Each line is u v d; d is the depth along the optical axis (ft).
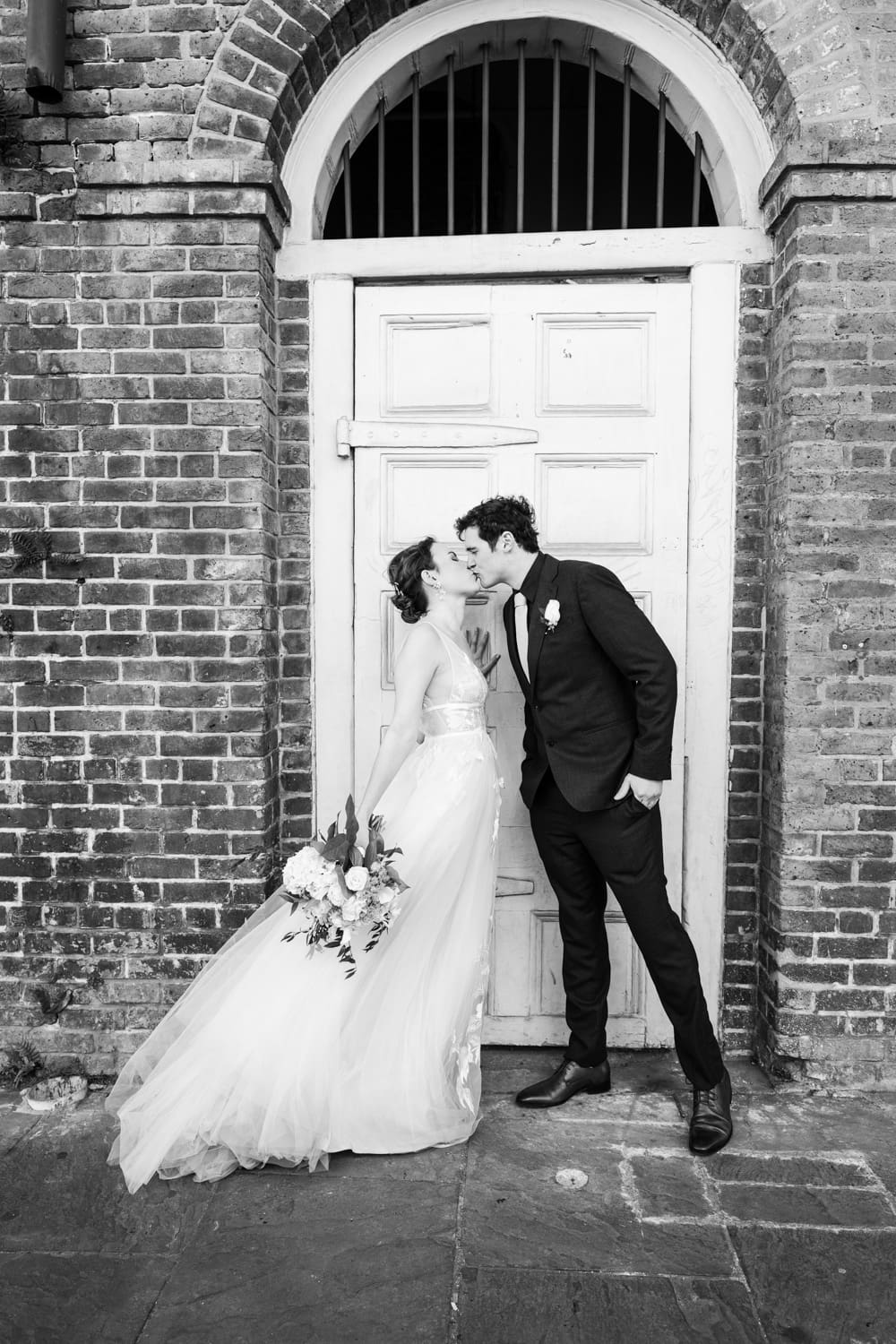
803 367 9.11
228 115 9.39
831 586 9.15
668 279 10.09
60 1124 8.86
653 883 8.36
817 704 9.20
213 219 9.41
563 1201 7.57
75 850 9.77
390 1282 6.65
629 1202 7.56
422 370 10.16
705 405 9.91
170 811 9.70
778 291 9.63
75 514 9.62
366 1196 7.65
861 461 9.11
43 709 9.72
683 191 15.43
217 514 9.56
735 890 10.09
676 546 10.02
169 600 9.62
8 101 9.45
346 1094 8.09
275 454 10.15
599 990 9.14
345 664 10.28
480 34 10.10
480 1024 8.66
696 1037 8.36
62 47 9.23
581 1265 6.82
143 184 9.32
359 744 10.34
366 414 10.20
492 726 10.18
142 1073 8.75
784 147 9.05
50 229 9.51
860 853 9.25
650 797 8.05
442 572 8.71
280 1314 6.37
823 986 9.33
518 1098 9.06
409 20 9.91
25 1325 6.29
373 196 14.76
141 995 9.77
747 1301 6.48
